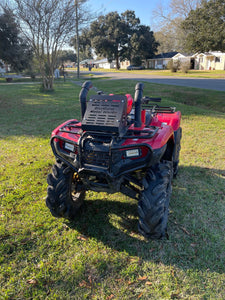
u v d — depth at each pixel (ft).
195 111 34.83
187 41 80.84
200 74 113.09
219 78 88.38
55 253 9.52
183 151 19.86
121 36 202.59
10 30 97.04
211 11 72.79
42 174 16.12
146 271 8.73
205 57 158.71
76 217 11.74
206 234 10.45
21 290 8.13
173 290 8.02
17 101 48.44
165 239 10.19
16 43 109.09
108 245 9.93
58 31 60.13
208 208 12.30
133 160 9.06
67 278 8.49
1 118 33.42
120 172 9.09
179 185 14.57
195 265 8.95
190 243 10.01
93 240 10.21
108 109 9.12
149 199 9.05
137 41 197.26
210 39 73.00
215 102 43.11
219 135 23.67
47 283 8.34
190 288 8.08
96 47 207.72
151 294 7.91
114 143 8.74
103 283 8.27
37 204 12.73
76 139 9.78
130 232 10.69
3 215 11.79
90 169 9.05
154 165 9.72
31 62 117.70
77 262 9.09
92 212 12.16
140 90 9.77
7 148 21.17
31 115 35.01
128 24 209.87
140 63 208.85
